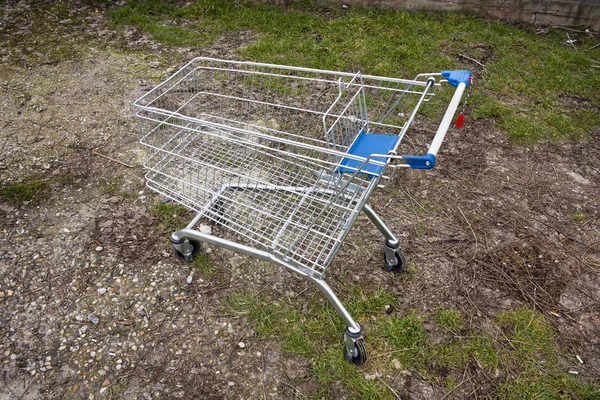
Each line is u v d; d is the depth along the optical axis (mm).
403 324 2635
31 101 4137
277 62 4793
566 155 3861
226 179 2795
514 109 4316
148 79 4500
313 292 2803
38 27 5242
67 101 4168
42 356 2457
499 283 2883
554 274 2943
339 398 2355
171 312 2686
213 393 2355
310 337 2594
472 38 5348
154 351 2512
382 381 2418
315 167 2977
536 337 2609
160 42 5105
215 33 5320
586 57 5074
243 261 2957
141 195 3344
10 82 4352
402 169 3662
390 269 2918
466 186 3543
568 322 2691
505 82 4652
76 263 2887
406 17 5656
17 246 2953
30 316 2623
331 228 2762
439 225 3234
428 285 2859
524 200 3449
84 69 4594
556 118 4199
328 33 5359
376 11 5836
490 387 2404
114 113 4062
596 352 2561
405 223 3238
